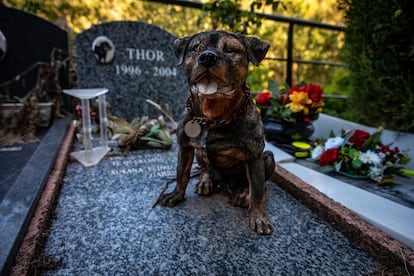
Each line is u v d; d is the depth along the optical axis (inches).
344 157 79.4
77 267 42.0
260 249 46.9
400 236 46.1
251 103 52.1
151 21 201.2
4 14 125.2
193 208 59.4
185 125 53.5
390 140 100.7
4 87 127.3
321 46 248.7
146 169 81.0
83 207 59.4
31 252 41.2
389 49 97.0
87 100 85.3
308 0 231.3
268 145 104.3
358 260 45.3
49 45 132.7
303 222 55.7
